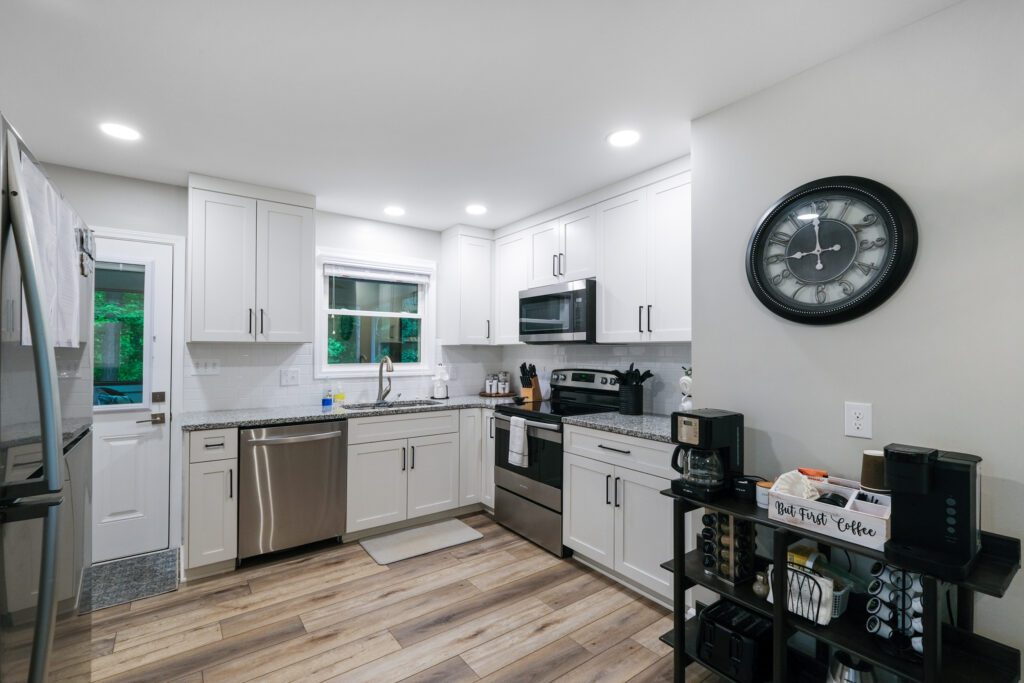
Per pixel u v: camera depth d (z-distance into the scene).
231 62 1.82
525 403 3.61
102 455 2.88
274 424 2.87
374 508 3.24
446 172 2.92
